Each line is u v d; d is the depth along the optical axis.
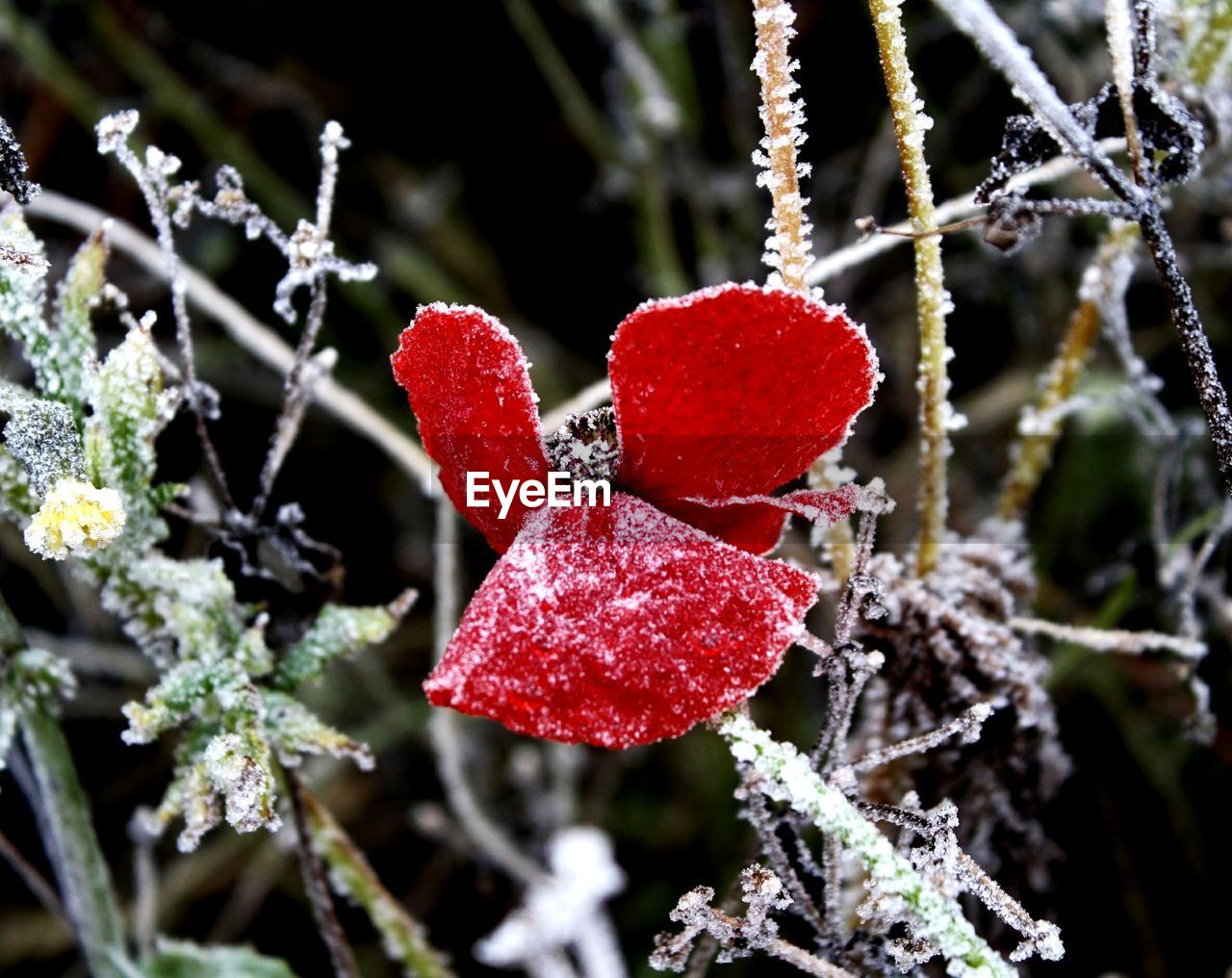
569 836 0.37
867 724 0.30
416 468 0.34
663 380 0.25
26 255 0.27
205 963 0.31
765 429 0.25
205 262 0.45
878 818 0.27
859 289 0.45
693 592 0.25
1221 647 0.37
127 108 0.47
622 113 0.47
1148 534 0.38
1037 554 0.40
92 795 0.40
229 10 0.48
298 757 0.29
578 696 0.24
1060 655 0.36
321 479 0.45
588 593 0.25
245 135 0.48
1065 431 0.41
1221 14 0.30
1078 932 0.36
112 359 0.27
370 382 0.46
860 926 0.28
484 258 0.49
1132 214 0.27
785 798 0.27
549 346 0.48
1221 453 0.27
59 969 0.38
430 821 0.39
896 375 0.45
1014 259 0.42
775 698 0.41
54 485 0.27
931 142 0.44
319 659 0.29
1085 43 0.39
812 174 0.46
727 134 0.48
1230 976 0.33
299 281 0.29
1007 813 0.30
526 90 0.50
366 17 0.48
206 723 0.28
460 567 0.45
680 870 0.41
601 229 0.49
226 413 0.44
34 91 0.46
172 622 0.28
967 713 0.27
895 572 0.29
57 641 0.39
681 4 0.47
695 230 0.48
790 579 0.25
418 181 0.49
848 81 0.46
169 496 0.28
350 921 0.40
